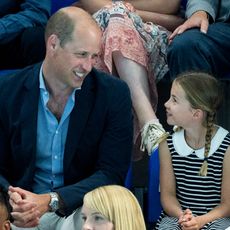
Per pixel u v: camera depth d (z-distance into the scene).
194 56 10.66
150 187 9.55
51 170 8.70
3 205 7.17
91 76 8.75
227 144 8.91
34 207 7.92
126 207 6.97
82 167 8.78
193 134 8.97
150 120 10.40
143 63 10.96
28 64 11.77
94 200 7.00
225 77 11.29
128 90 8.84
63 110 8.54
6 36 11.70
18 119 8.55
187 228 8.41
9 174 8.87
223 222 8.64
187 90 8.80
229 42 10.99
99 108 8.59
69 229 8.41
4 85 8.66
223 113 12.35
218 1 11.82
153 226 9.64
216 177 8.91
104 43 10.79
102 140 8.70
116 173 8.65
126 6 11.32
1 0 12.30
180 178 9.07
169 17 12.27
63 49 8.09
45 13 12.30
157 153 9.66
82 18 8.18
